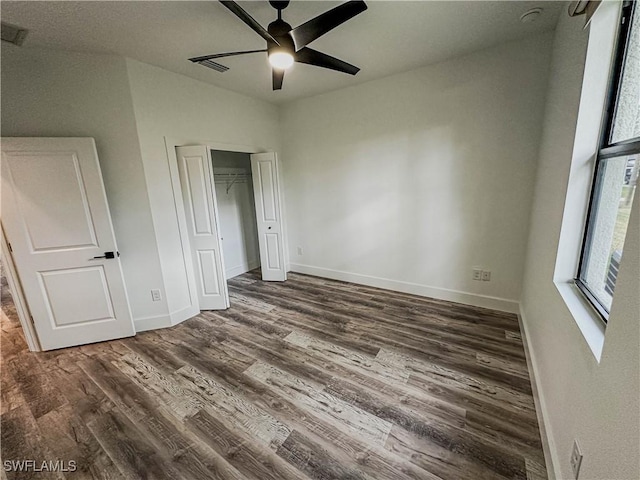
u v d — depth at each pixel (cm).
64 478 143
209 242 319
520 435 156
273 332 277
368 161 349
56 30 200
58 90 231
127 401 192
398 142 323
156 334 281
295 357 235
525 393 187
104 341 269
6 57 216
